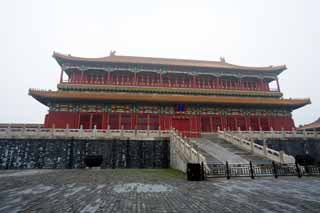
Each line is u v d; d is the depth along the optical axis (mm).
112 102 33500
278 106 36750
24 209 7430
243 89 40375
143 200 8688
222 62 49125
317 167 16859
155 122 34344
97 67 37594
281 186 11930
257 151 21969
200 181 13750
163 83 39594
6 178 15195
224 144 26031
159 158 24531
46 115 31938
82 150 23953
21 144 23297
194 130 34625
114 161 23844
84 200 8711
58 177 15695
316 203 8195
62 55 36094
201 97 34562
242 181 13758
